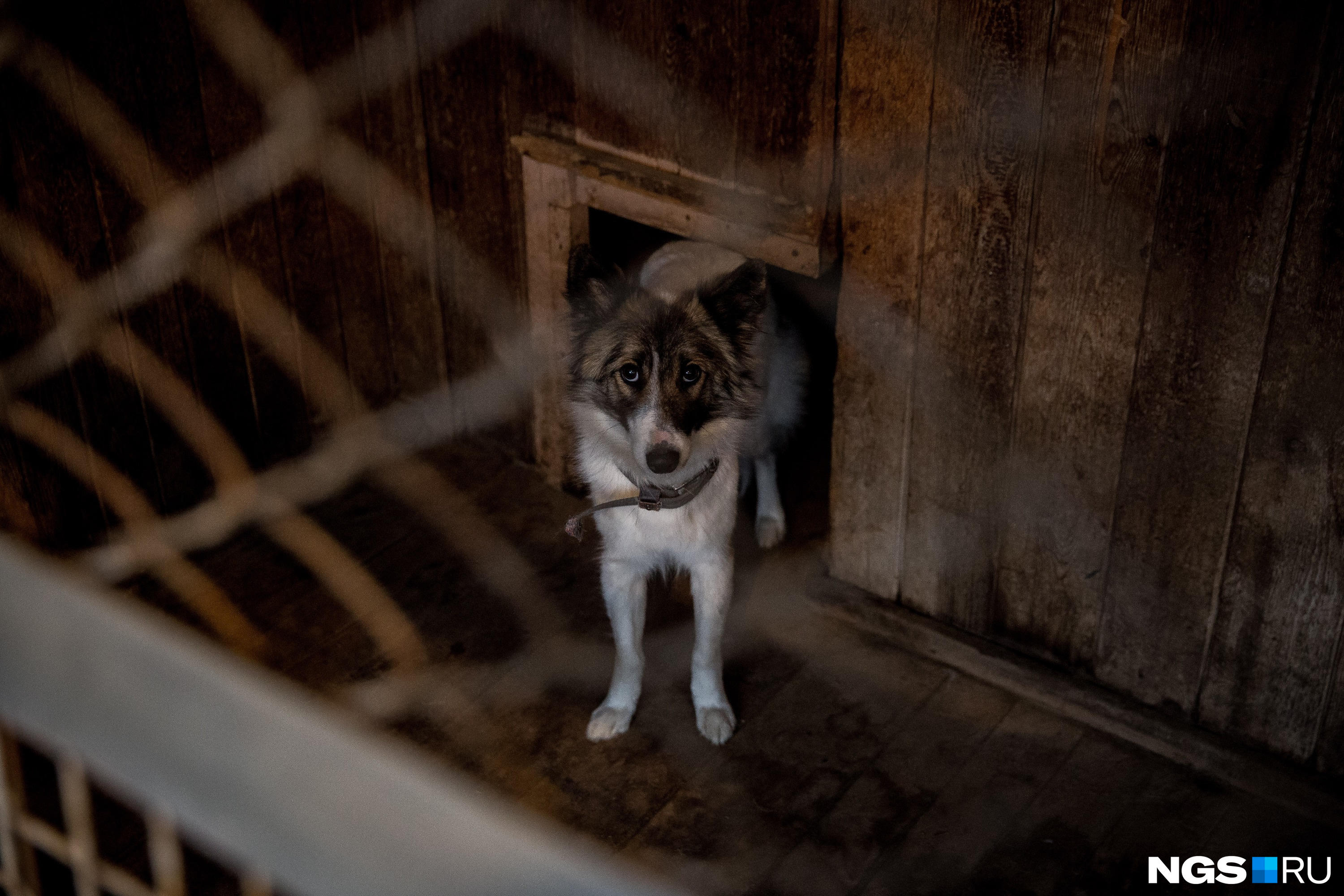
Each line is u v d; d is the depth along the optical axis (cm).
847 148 323
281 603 401
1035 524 342
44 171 354
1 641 87
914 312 335
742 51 331
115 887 105
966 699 360
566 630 391
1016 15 280
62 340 375
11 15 330
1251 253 270
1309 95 247
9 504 378
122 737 84
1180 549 316
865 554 388
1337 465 278
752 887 301
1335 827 311
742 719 353
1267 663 313
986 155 301
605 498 337
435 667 375
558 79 376
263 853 80
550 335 423
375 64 415
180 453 425
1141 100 271
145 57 365
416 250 447
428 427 489
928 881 301
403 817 74
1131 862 305
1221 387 289
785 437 425
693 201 360
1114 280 295
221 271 412
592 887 70
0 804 117
